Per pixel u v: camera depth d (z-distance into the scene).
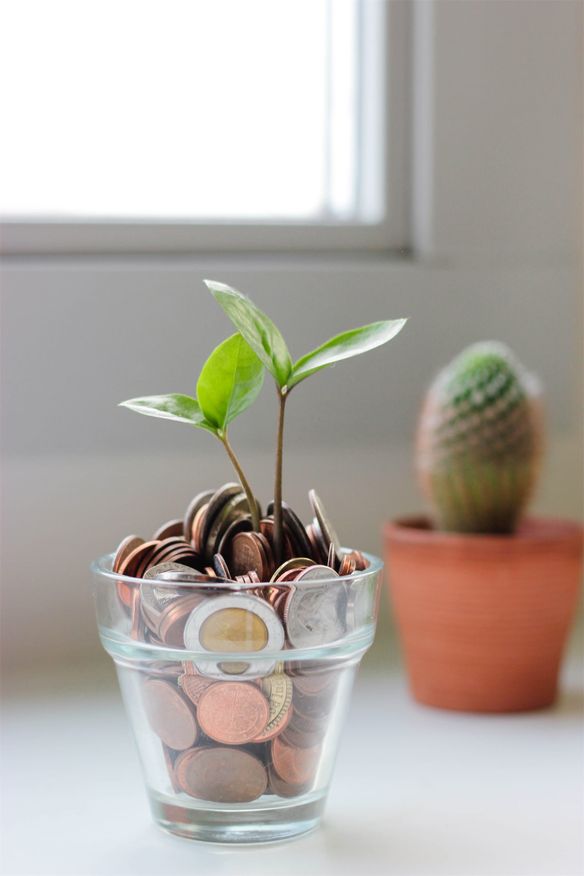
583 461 0.86
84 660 0.77
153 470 0.79
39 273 0.76
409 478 0.83
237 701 0.55
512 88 0.82
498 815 0.59
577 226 0.84
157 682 0.55
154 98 0.83
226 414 0.57
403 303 0.81
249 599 0.54
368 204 0.84
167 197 0.84
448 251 0.82
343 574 0.56
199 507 0.58
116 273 0.77
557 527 0.74
